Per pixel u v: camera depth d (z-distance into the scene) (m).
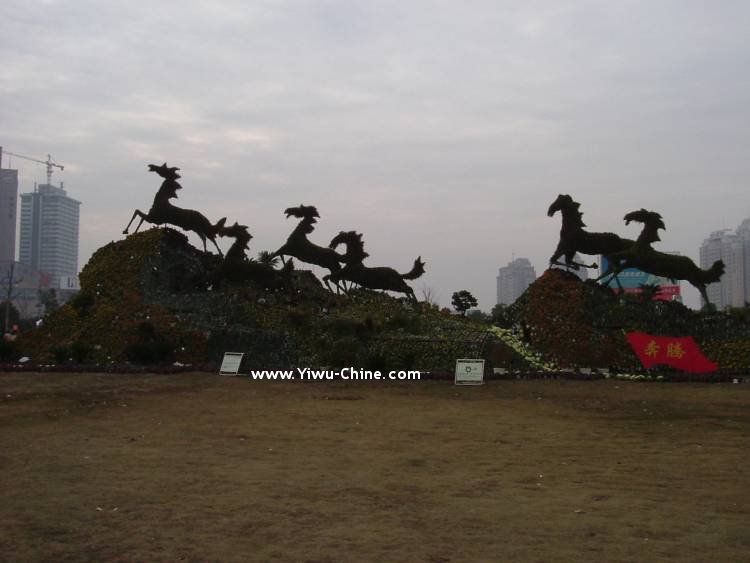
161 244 35.06
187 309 32.62
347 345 29.25
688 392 23.34
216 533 8.33
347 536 8.23
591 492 10.46
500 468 12.16
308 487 10.62
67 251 168.12
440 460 12.83
